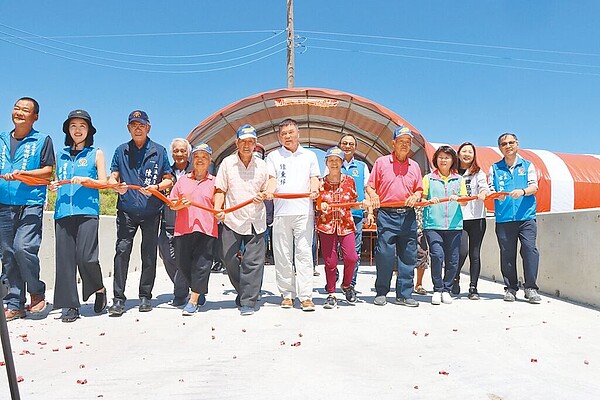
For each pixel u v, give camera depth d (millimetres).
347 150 7344
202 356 3744
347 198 5922
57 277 5070
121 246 5441
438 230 6117
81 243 5141
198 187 5633
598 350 3930
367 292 7168
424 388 3039
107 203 19203
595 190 12758
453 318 5145
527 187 6211
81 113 5301
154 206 5508
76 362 3611
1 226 5188
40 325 4902
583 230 6043
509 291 6352
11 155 5230
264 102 9688
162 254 6180
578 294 6156
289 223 5598
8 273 5219
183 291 6039
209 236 5441
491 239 8773
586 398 2883
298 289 5574
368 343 4113
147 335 4445
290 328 4660
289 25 19578
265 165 5652
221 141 11203
